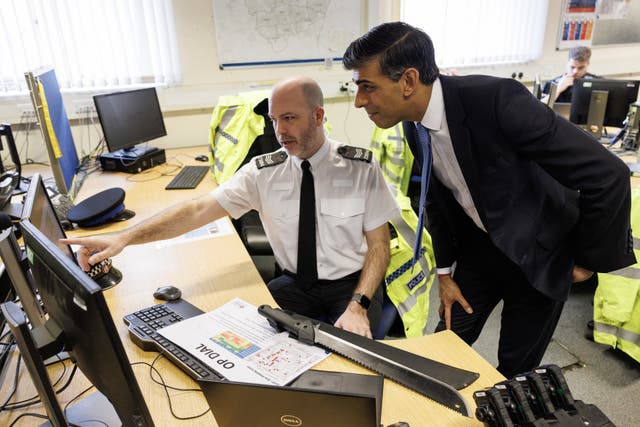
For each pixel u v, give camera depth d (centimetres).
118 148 269
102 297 69
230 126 246
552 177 123
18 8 280
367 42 111
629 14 450
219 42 336
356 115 388
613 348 226
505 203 125
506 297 157
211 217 165
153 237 154
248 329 122
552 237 130
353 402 72
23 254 101
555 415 86
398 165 249
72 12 293
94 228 193
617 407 190
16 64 289
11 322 73
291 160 165
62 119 235
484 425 91
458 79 120
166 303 136
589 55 374
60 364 115
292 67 361
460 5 389
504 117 113
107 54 309
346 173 165
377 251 166
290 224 165
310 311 169
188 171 271
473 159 122
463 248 164
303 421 78
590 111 303
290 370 105
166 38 319
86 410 100
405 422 92
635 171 248
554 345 230
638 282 203
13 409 102
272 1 338
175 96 337
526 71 435
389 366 106
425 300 188
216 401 83
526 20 415
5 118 294
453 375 105
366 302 149
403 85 114
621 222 116
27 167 293
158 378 108
